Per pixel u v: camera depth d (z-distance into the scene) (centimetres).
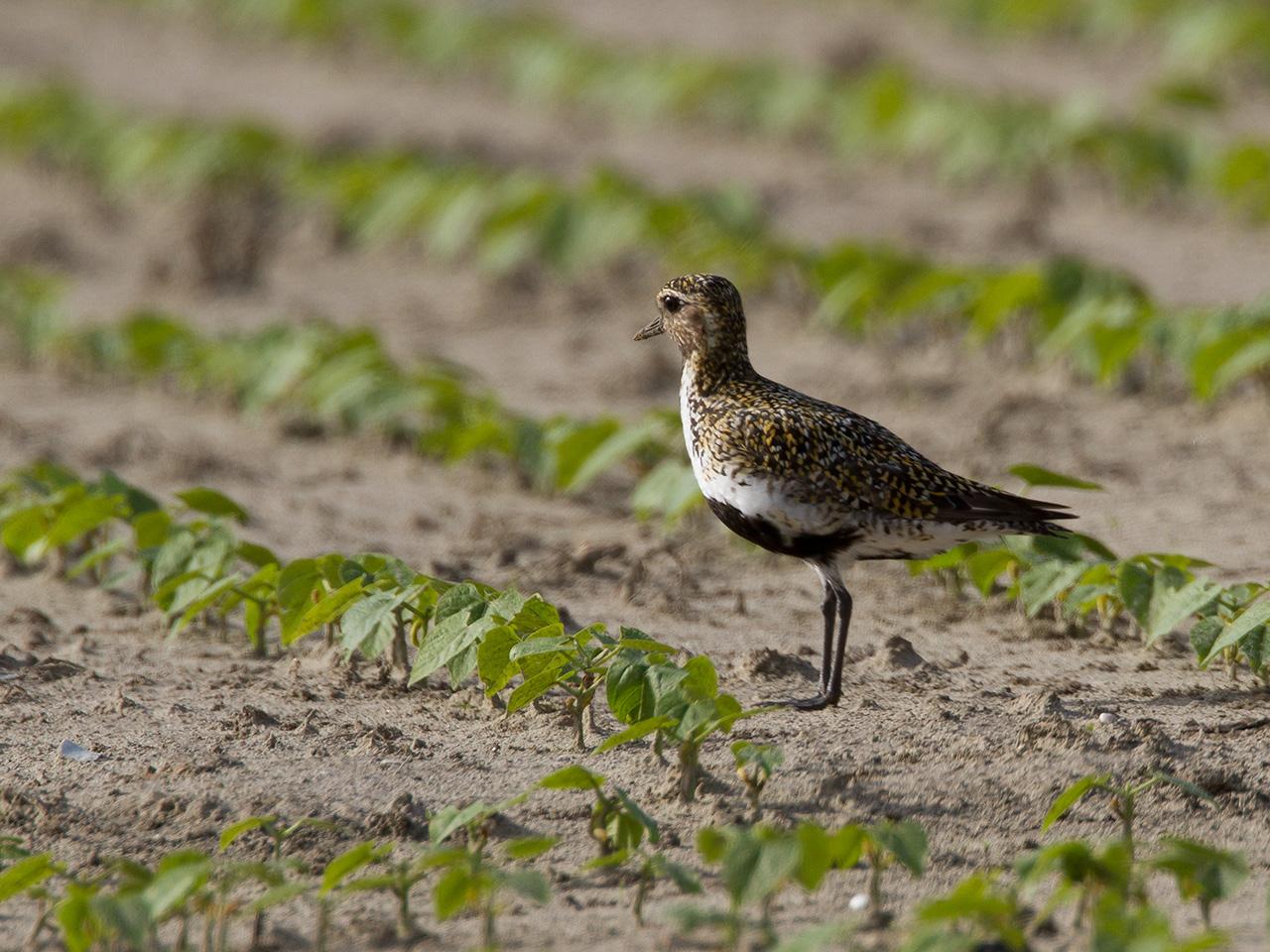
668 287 1023
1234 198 2359
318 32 3825
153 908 652
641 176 2719
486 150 2847
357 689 1002
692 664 842
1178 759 873
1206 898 692
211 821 828
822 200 2570
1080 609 1007
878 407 1688
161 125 2736
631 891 759
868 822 818
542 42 3362
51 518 1209
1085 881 686
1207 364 1477
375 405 1530
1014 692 988
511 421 1472
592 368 1861
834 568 967
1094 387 1703
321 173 2502
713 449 971
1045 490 1425
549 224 2159
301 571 1008
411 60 3662
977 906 635
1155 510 1364
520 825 824
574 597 1191
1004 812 830
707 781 862
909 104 2689
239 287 2241
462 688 1002
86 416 1720
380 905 753
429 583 957
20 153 2897
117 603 1174
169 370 1836
